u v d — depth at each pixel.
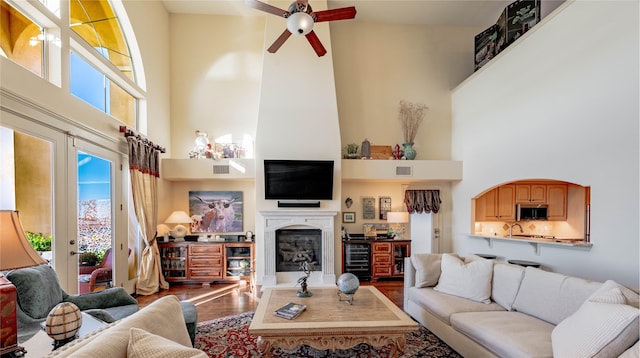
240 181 6.15
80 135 3.50
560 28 3.76
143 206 4.65
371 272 5.78
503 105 4.83
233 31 6.21
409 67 6.48
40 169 2.94
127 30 4.76
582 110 3.46
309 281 5.43
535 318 2.58
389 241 5.82
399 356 2.77
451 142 6.46
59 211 3.16
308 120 5.54
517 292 2.83
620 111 3.05
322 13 3.46
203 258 5.38
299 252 5.54
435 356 2.78
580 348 1.74
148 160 4.86
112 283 4.16
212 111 6.15
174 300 1.77
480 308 2.88
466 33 6.52
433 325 3.09
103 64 4.02
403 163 5.86
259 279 5.38
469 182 5.77
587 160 3.40
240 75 6.20
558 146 3.79
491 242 5.10
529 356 1.96
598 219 3.28
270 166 5.30
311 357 2.79
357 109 6.36
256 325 2.39
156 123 5.48
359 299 3.04
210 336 3.21
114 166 4.23
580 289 2.32
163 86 5.79
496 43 5.34
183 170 5.57
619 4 3.06
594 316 1.78
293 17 3.30
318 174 5.39
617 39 3.08
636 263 2.90
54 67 3.18
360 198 6.38
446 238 6.39
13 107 2.61
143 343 1.21
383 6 5.92
